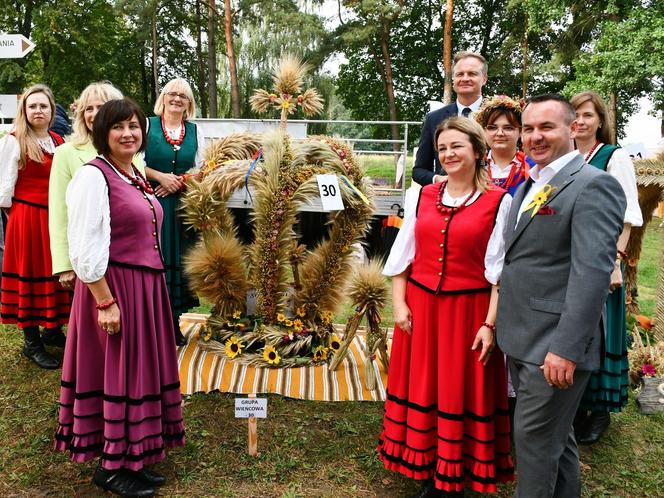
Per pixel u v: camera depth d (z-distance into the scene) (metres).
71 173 2.79
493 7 23.36
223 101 24.39
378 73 24.39
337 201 3.21
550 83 21.42
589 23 16.84
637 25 12.84
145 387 2.28
